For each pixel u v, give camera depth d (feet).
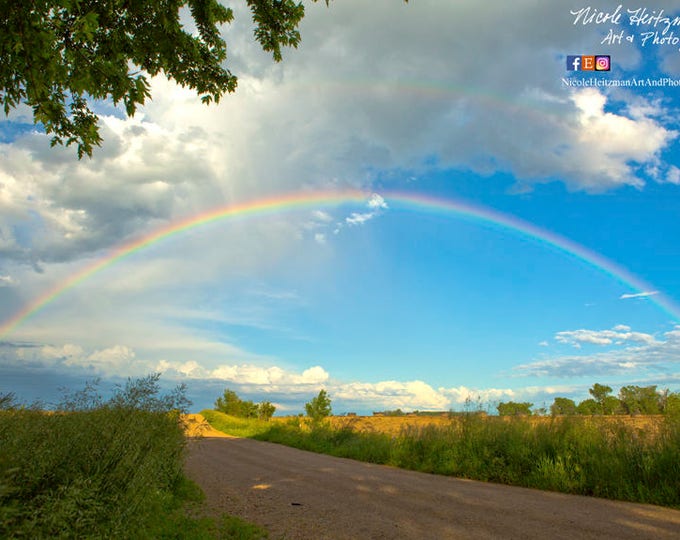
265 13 27.02
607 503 30.71
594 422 43.27
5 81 18.37
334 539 22.06
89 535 15.31
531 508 28.76
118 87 21.01
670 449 33.65
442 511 27.94
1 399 18.51
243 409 190.39
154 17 22.62
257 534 22.50
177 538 20.54
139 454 21.94
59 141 24.85
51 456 17.31
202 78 27.35
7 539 12.91
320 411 127.85
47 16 17.62
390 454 57.88
